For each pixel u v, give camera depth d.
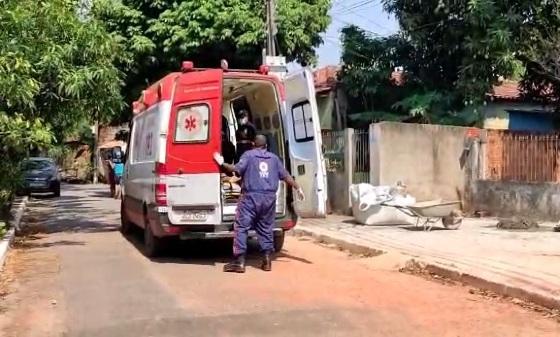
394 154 17.11
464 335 6.36
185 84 10.29
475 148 17.50
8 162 13.30
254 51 20.36
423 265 9.63
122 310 7.32
